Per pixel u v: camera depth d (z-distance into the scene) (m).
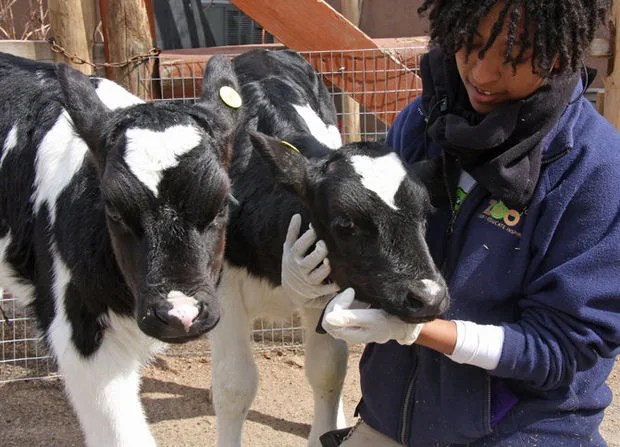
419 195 2.59
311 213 2.84
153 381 4.80
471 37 2.20
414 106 2.89
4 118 3.54
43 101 3.51
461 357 2.31
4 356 5.00
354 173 2.67
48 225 3.26
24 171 3.42
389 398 2.65
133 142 2.65
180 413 4.46
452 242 2.48
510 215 2.38
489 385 2.42
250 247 3.55
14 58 3.78
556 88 2.24
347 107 6.07
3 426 4.28
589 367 2.35
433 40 2.40
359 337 2.33
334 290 2.76
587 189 2.29
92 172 3.12
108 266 2.98
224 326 3.61
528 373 2.29
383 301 2.46
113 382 3.10
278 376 4.89
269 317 3.89
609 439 4.07
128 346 3.16
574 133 2.35
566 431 2.44
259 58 4.27
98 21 6.37
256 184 3.53
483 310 2.43
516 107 2.24
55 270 3.20
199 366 5.03
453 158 2.54
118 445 3.07
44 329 3.32
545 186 2.32
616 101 5.40
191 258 2.56
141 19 5.04
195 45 8.27
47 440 4.14
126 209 2.59
